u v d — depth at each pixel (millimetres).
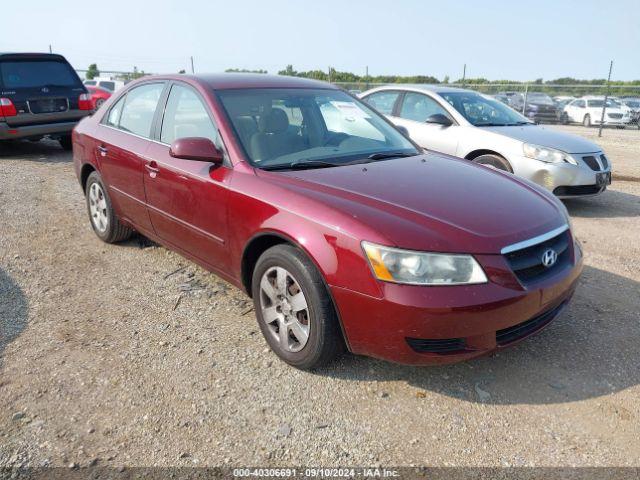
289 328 3139
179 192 3859
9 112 9281
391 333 2691
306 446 2576
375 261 2670
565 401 2902
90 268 4684
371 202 2949
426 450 2557
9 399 2902
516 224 2908
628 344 3447
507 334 2836
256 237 3215
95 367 3199
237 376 3117
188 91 4043
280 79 4359
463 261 2648
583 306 3969
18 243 5273
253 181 3297
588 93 22484
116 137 4707
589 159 6535
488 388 3012
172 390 2988
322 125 4051
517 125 7441
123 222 4891
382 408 2850
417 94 7797
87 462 2473
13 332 3598
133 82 4887
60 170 8805
